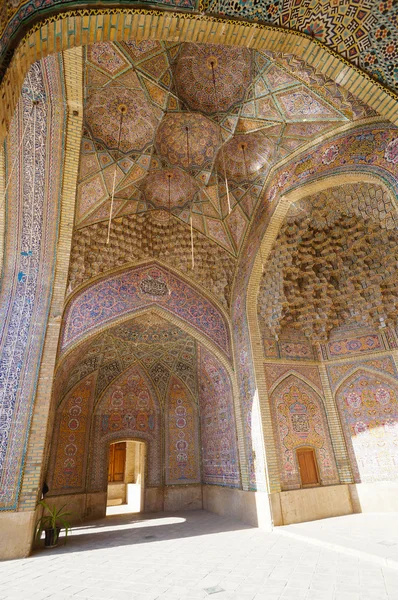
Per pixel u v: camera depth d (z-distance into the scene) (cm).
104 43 432
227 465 654
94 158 549
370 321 610
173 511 744
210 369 722
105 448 754
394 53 278
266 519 502
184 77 503
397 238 551
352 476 567
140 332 714
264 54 430
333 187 524
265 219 585
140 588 295
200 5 238
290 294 615
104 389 780
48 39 207
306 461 562
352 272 613
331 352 640
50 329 519
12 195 498
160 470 780
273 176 577
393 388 579
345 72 289
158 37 245
